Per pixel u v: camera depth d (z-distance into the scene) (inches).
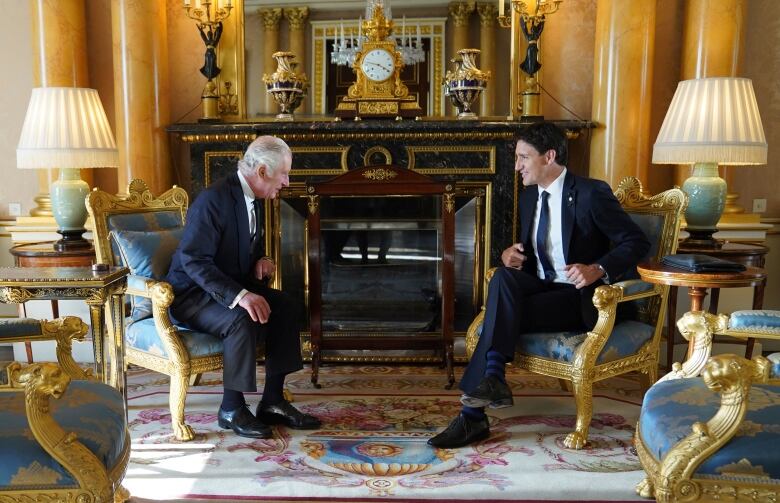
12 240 173.6
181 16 167.2
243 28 164.4
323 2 162.7
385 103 154.3
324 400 126.2
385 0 162.4
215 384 135.9
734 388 58.9
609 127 154.5
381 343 137.1
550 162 111.3
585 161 163.5
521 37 161.3
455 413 119.1
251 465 96.8
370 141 151.5
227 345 105.2
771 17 162.1
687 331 81.1
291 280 154.9
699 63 152.9
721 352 155.8
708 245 137.1
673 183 164.9
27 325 78.2
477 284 156.1
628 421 114.3
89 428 61.8
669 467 60.2
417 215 149.3
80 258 142.6
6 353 166.9
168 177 165.5
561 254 113.6
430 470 95.1
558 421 114.7
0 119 171.8
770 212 169.8
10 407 64.2
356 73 155.5
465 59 154.2
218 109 165.5
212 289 103.9
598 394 129.5
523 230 119.0
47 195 167.8
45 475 57.5
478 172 152.1
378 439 106.9
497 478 92.4
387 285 150.6
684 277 96.0
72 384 71.7
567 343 104.3
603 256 108.0
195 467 96.0
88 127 141.6
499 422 114.5
